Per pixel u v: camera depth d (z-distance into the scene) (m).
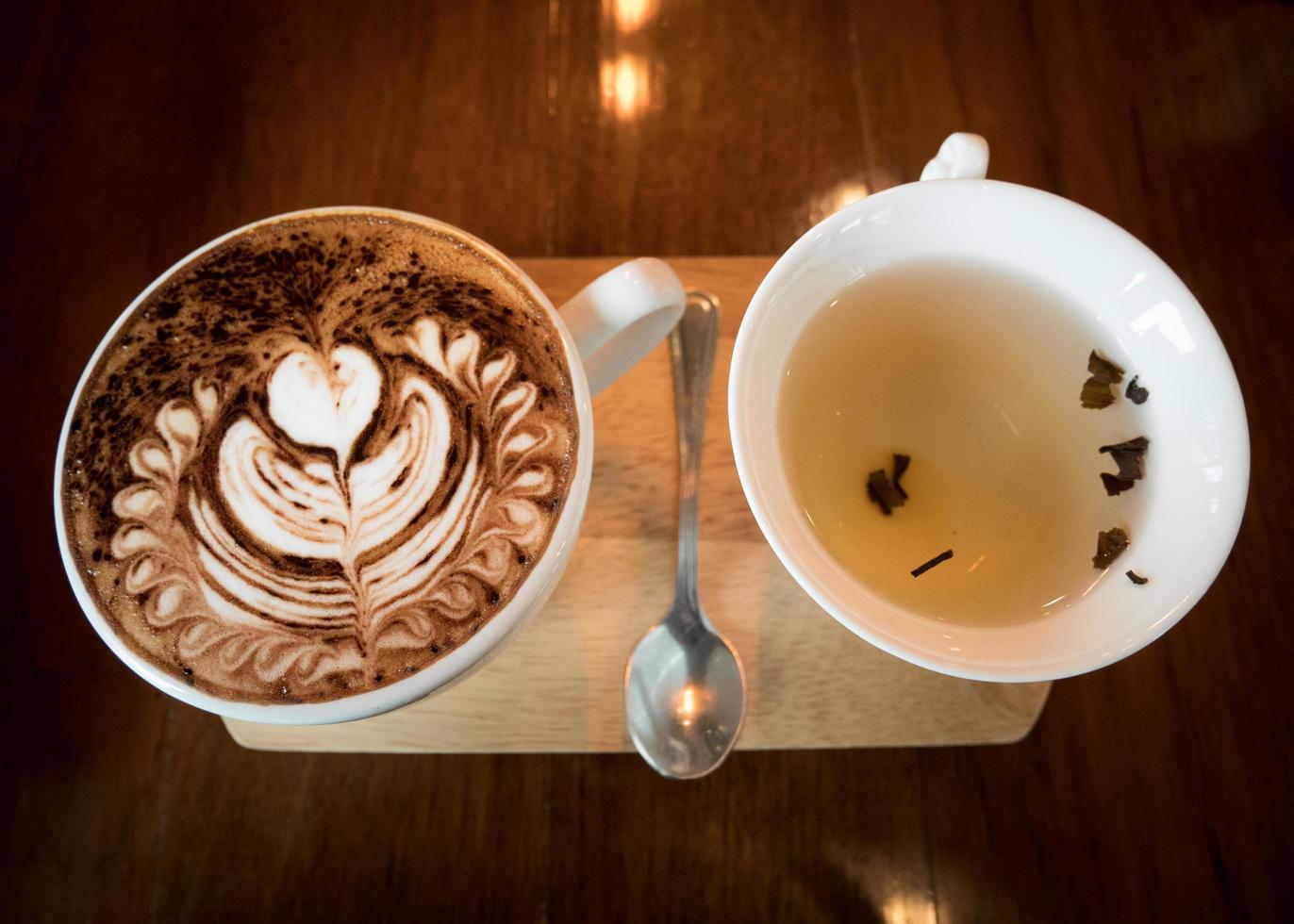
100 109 0.38
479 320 0.26
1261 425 0.35
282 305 0.26
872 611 0.22
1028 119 0.38
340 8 0.39
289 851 0.32
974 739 0.30
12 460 0.35
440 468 0.25
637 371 0.31
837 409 0.27
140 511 0.25
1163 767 0.32
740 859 0.31
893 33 0.39
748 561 0.30
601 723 0.29
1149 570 0.23
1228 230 0.37
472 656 0.24
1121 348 0.25
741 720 0.29
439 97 0.38
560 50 0.38
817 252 0.24
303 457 0.25
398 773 0.32
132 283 0.37
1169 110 0.38
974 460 0.27
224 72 0.38
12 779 0.32
